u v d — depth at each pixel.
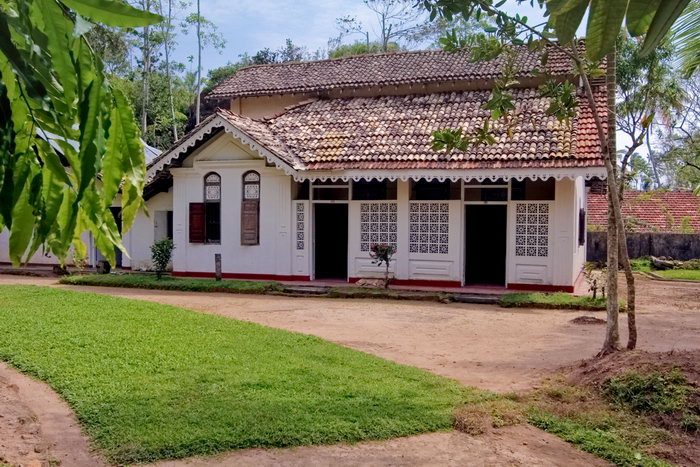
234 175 16.17
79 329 8.84
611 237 7.10
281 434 4.82
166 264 16.19
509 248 14.16
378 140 15.26
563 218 13.70
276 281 15.54
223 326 9.48
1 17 1.88
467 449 4.71
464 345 8.76
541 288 13.94
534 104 14.96
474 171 13.32
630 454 4.55
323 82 18.52
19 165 2.07
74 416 5.31
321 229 16.77
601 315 11.55
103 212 2.21
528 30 6.52
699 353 6.20
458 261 14.62
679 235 23.39
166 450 4.52
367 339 9.17
